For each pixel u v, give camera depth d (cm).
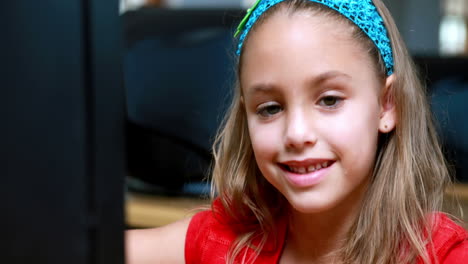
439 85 141
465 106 134
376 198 88
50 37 34
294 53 75
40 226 35
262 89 78
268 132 79
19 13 34
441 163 96
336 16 79
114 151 35
